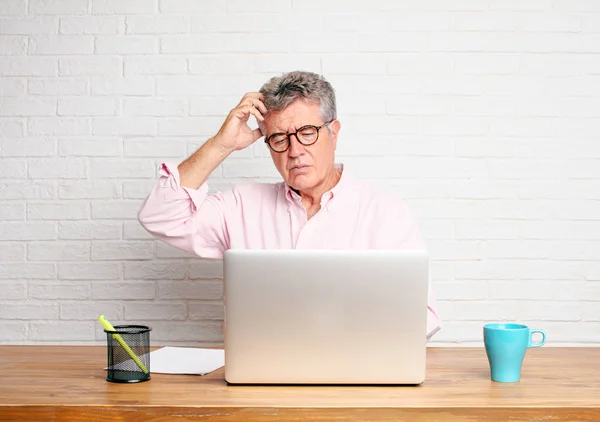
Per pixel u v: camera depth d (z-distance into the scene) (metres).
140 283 3.08
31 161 3.09
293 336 1.58
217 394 1.51
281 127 2.28
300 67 3.04
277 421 1.41
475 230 3.04
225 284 1.58
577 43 3.03
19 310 3.09
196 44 3.05
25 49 3.09
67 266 3.09
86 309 3.08
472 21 3.03
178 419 1.42
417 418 1.41
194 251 2.47
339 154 3.03
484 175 3.04
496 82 3.03
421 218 3.03
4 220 3.10
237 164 3.02
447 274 3.04
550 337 3.04
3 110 3.09
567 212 3.04
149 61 3.06
